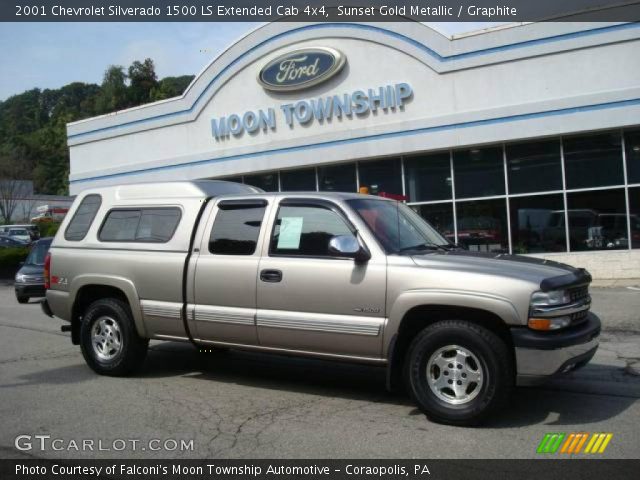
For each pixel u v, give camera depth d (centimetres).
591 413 567
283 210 632
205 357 833
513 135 1606
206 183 723
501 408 520
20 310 1434
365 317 567
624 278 1538
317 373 740
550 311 511
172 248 683
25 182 5303
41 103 10269
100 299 746
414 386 547
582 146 1582
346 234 591
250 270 626
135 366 721
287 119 1953
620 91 1488
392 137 1769
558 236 1612
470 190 1714
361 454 474
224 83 2078
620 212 1548
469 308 532
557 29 1555
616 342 868
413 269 552
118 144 2356
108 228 745
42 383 701
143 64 7056
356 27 1817
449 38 1688
